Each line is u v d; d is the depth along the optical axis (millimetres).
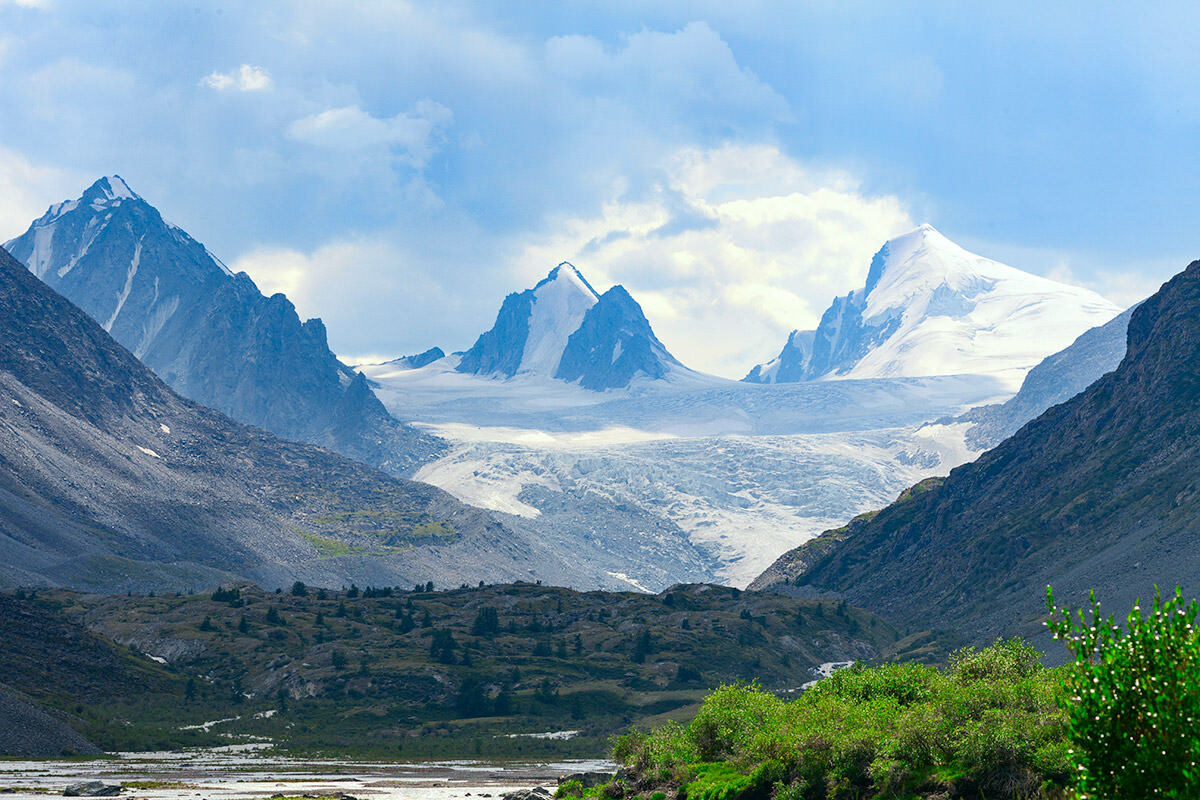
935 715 60219
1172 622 35062
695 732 81875
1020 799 53312
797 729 68938
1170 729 33812
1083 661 35844
